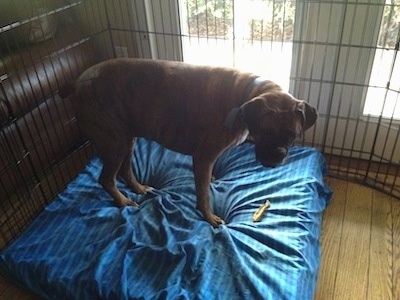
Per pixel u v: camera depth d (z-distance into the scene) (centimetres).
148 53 211
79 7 205
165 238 142
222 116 133
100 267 132
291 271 128
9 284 144
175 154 188
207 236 141
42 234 150
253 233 141
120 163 155
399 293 137
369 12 161
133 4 196
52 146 190
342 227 163
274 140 117
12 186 175
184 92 137
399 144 185
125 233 145
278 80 193
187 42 201
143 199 166
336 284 141
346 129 191
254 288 122
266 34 181
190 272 130
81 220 154
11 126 167
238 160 181
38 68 177
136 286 128
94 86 141
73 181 176
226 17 184
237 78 133
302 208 150
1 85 154
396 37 164
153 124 144
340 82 181
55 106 187
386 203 173
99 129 146
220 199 164
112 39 211
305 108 127
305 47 179
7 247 149
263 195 160
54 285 131
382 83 177
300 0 167
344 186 183
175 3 189
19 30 178
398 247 153
